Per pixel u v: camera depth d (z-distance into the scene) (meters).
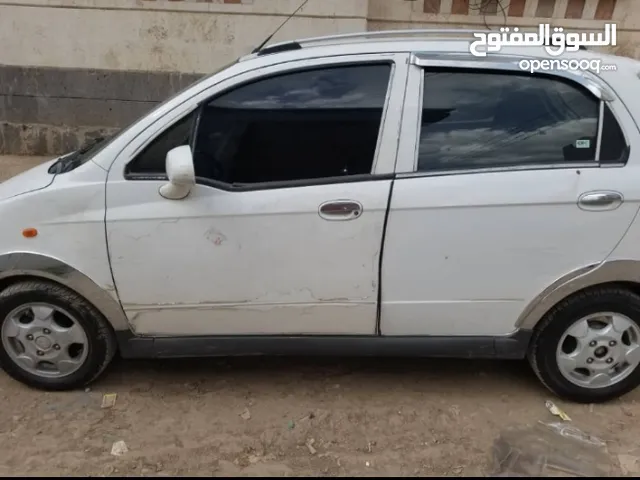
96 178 2.53
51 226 2.54
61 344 2.77
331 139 2.51
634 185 2.46
